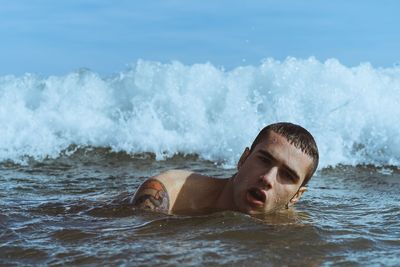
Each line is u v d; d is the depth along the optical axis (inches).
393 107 296.0
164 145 291.0
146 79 330.3
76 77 340.2
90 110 318.7
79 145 294.7
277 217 137.4
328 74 316.5
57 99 327.0
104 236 117.0
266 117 305.6
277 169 134.0
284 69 320.8
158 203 137.5
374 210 158.6
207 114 310.0
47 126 307.3
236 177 137.8
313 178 231.3
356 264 105.5
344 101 304.5
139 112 313.1
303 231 124.3
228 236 118.0
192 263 100.9
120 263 100.7
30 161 265.6
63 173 230.5
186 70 331.6
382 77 315.9
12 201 156.9
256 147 137.4
